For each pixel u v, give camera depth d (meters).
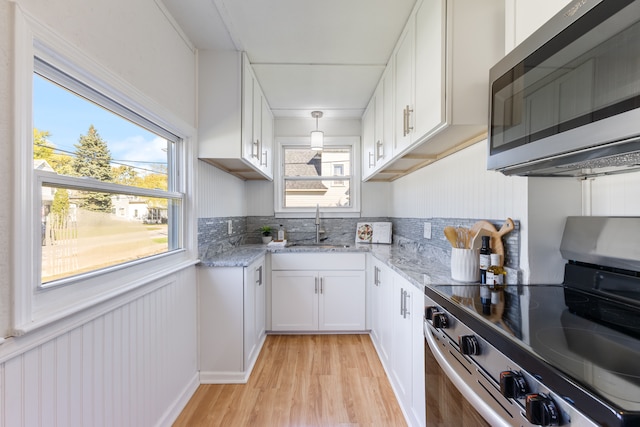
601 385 0.50
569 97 0.73
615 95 0.61
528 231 1.20
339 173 3.45
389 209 3.34
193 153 1.92
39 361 0.83
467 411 0.85
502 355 0.71
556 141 0.77
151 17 1.42
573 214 1.20
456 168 1.76
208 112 1.98
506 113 0.98
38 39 0.82
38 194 0.87
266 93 2.66
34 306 0.85
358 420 1.61
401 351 1.70
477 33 1.24
